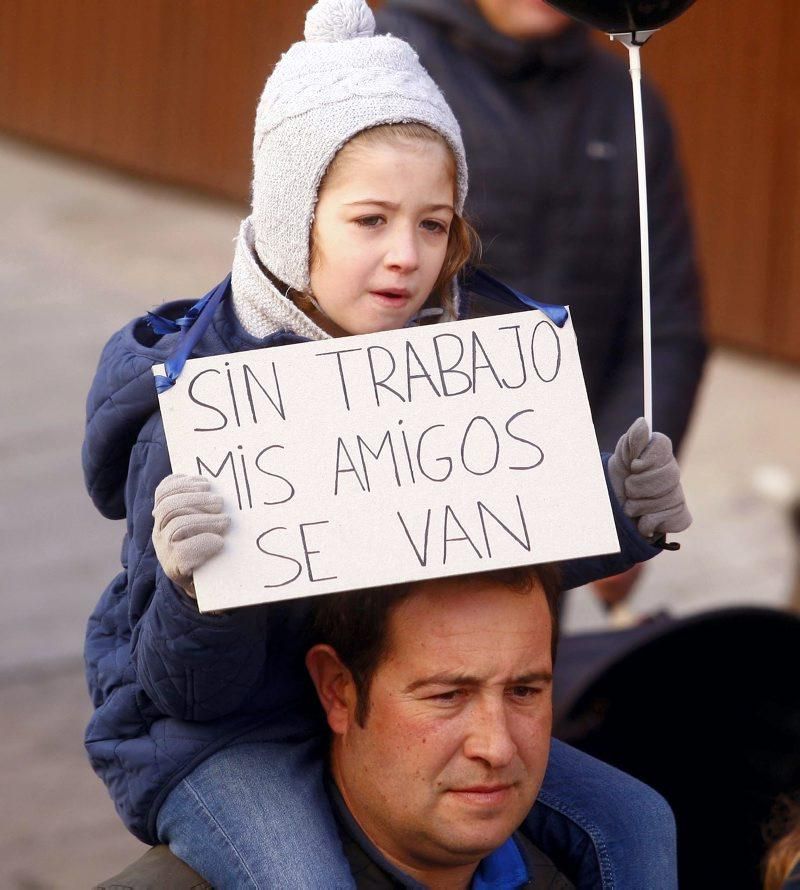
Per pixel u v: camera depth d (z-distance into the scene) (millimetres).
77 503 15781
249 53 24375
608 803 5461
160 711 5152
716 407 18203
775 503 15688
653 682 7266
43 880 10148
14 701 12219
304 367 4727
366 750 4824
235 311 5336
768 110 18750
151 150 26484
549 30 8656
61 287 22016
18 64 28859
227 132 25062
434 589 4703
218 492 4594
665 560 14648
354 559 4566
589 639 7691
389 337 4766
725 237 19453
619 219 9000
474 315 5984
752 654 7234
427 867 4949
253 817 4895
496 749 4664
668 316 9266
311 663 4992
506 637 4691
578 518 4668
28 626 13352
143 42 26234
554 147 8836
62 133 28094
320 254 5199
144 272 22625
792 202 18766
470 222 6414
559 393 4770
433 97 5242
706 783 7254
